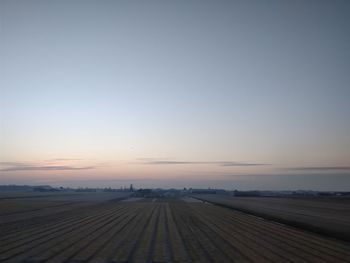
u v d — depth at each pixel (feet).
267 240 94.22
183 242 89.20
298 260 67.46
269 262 65.41
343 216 175.42
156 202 339.98
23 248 77.00
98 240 90.63
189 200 401.70
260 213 197.98
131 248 78.64
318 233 110.32
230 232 111.55
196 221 148.25
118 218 159.02
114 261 63.98
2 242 85.76
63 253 71.31
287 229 120.78
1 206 232.53
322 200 402.11
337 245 86.07
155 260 65.62
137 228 119.44
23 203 276.82
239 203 325.42
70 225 127.03
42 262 62.13
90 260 64.59
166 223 138.10
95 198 432.25
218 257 69.72
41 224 129.90
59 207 238.27
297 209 234.38
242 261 66.03
